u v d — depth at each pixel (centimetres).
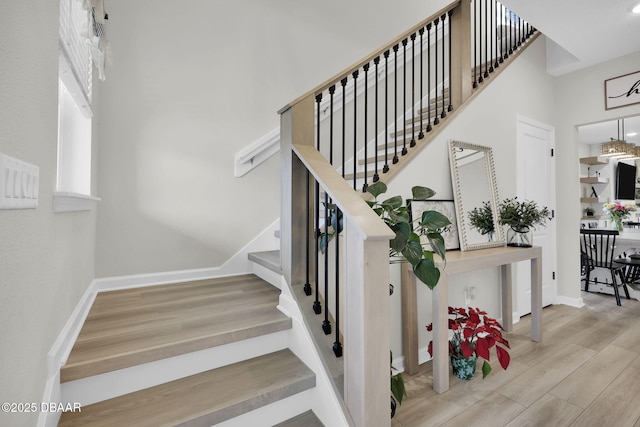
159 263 228
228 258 253
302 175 171
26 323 81
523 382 195
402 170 222
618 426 154
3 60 67
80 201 134
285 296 170
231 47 255
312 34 297
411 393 185
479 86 281
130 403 117
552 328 288
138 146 221
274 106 274
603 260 439
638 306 356
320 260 178
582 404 172
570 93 359
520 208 270
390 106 345
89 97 169
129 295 199
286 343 163
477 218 262
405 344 211
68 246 130
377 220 117
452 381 197
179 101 234
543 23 264
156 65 226
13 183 69
